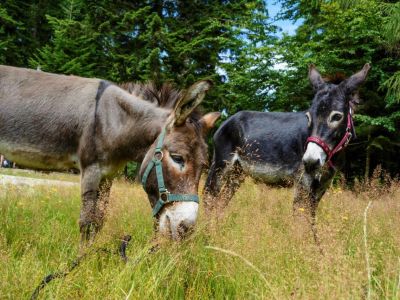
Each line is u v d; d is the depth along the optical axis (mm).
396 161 13148
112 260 2828
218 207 3932
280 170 5148
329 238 2672
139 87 3604
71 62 16641
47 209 4840
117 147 3430
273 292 2035
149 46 16859
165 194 2895
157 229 3008
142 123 3334
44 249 3248
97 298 2258
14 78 3750
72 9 18375
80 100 3562
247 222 3359
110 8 17672
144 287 2369
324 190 4668
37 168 3768
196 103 2904
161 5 18938
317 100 4184
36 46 20422
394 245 2971
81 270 2553
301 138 4922
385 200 5180
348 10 11945
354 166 13148
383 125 11672
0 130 3615
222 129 5863
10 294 2193
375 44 12383
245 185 6523
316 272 2352
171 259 2586
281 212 4391
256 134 5391
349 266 2270
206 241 2998
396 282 2277
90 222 3373
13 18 20391
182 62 17422
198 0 18984
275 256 2732
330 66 12820
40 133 3566
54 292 2256
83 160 3469
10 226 3754
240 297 2441
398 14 10969
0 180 8859
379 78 12586
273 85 14117
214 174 5777
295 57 13133
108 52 17531
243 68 14930
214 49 17766
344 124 4121
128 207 4855
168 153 2938
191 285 2633
